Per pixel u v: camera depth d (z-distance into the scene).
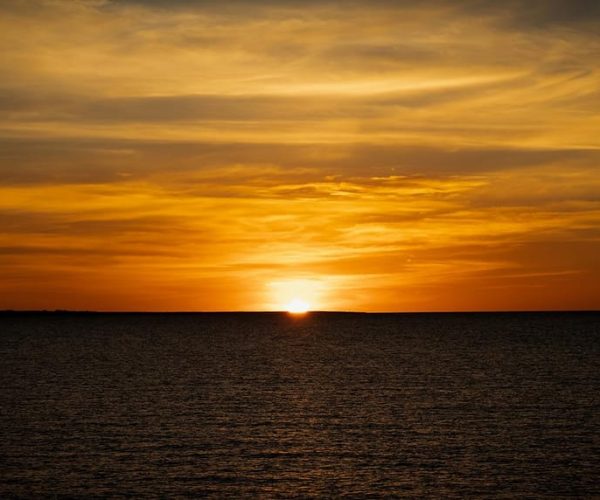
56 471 56.53
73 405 85.94
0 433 69.44
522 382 107.31
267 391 99.25
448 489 52.53
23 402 87.94
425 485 53.44
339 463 59.16
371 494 51.56
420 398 92.31
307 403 88.44
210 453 62.25
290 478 55.19
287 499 50.53
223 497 50.88
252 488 52.84
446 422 75.56
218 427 73.06
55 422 74.94
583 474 56.00
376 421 76.31
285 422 75.88
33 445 64.62
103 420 76.31
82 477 55.06
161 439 67.31
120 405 86.31
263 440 67.25
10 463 58.56
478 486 53.25
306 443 66.06
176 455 61.53
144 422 75.44
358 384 106.50
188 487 52.97
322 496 51.09
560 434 69.31
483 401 89.38
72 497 50.59
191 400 90.69
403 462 59.50
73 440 66.62
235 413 81.25
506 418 77.69
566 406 85.19
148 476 55.50
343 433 70.19
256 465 58.59
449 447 64.38
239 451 63.00
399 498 50.69
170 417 78.44
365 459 60.47
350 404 87.69
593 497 50.88
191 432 70.50
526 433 69.88
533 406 85.38
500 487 53.03
